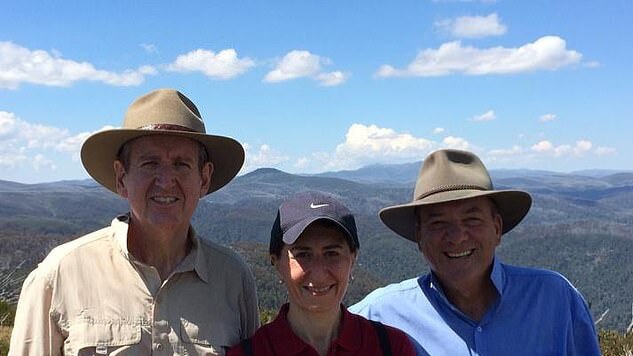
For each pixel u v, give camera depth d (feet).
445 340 6.29
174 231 5.67
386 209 6.72
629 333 15.88
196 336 5.63
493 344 6.20
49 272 5.52
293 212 5.46
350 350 5.48
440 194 6.32
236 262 6.08
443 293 6.41
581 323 6.45
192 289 5.74
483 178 6.40
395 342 5.64
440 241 6.39
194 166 5.79
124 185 5.86
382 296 6.71
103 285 5.52
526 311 6.28
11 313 19.42
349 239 5.45
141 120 5.63
